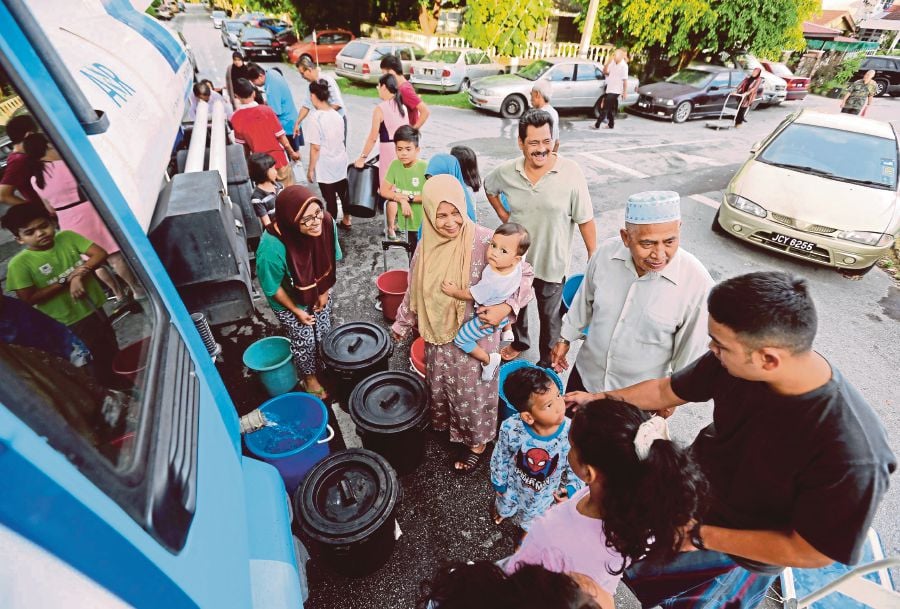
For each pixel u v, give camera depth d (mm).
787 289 1120
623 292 2109
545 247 3137
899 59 18156
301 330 2955
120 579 758
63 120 1161
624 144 9828
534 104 4254
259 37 17297
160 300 1391
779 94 13734
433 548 2484
